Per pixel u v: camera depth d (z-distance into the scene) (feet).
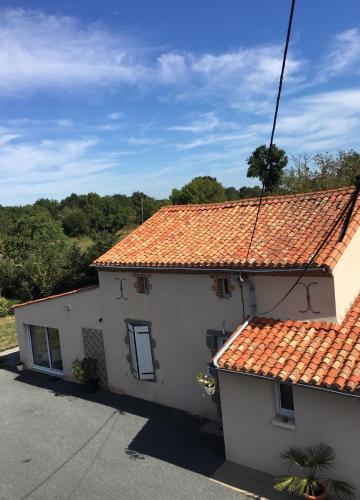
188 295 44.32
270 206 47.80
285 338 35.32
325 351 32.65
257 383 34.78
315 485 30.71
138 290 48.57
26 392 57.88
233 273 39.65
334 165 123.24
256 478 35.09
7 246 141.18
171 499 33.76
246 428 36.09
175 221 53.47
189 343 45.21
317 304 35.53
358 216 38.91
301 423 32.68
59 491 36.19
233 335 37.37
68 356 59.93
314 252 35.88
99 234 90.48
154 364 48.83
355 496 30.83
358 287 38.60
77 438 44.39
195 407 46.26
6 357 74.23
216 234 46.52
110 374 54.19
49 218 151.12
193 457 38.96
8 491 36.81
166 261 44.19
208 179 242.17
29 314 64.54
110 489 35.78
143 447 41.47
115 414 48.44
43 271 102.32
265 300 38.63
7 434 46.68
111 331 52.65
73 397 54.49
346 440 30.71
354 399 29.91
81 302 56.29
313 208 43.73
